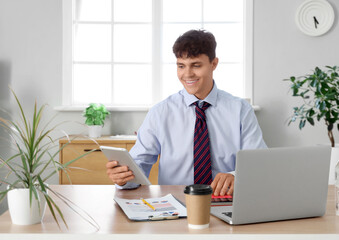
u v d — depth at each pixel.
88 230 1.25
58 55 4.02
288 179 1.32
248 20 3.98
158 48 4.05
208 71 2.05
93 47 4.12
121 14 4.11
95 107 3.78
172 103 2.23
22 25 4.00
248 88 4.01
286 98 4.00
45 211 1.49
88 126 3.74
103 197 1.71
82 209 1.43
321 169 1.36
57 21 4.01
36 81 4.02
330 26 3.92
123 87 4.16
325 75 3.11
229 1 4.07
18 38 4.01
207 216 1.26
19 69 4.01
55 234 1.21
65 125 4.00
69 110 3.95
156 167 3.48
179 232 1.22
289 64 3.99
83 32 4.11
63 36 4.00
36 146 1.37
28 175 1.33
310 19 3.94
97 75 4.14
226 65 4.10
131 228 1.26
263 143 2.22
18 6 3.99
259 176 1.28
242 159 1.25
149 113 2.24
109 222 1.34
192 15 4.10
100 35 4.11
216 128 2.18
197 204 1.24
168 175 2.20
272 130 4.01
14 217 1.31
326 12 3.93
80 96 4.15
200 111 2.16
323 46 3.98
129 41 4.13
